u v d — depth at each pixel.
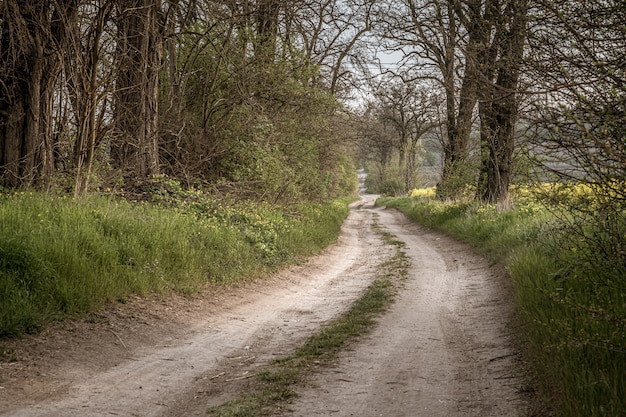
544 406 4.85
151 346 7.20
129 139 15.60
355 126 32.88
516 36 5.93
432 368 6.35
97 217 10.66
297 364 6.52
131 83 15.52
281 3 20.59
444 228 23.23
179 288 9.90
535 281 8.62
